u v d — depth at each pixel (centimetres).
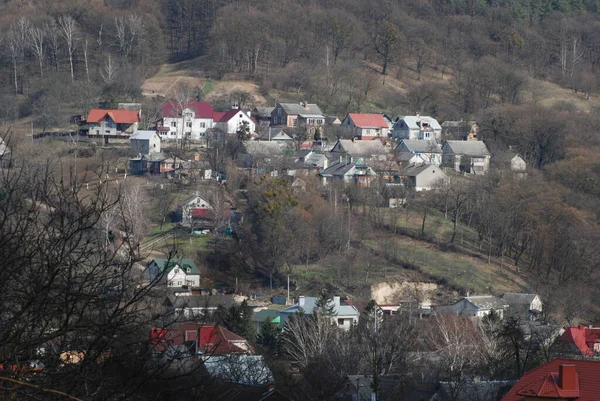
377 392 9956
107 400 3481
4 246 3450
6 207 3550
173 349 4112
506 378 10669
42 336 3350
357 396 10275
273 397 8650
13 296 3412
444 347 12600
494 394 9869
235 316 13762
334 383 10825
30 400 3266
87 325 3388
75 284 3528
